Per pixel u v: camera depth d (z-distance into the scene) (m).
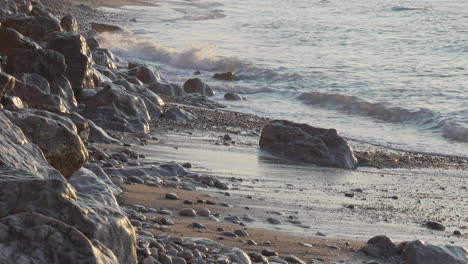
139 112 17.39
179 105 22.75
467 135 19.83
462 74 31.25
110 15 60.25
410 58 36.88
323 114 23.22
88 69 17.78
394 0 76.12
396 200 12.56
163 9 70.06
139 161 12.85
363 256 8.41
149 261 5.70
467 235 10.34
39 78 15.16
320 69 32.53
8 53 15.68
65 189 4.77
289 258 7.56
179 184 11.12
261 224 9.38
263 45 41.75
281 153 15.87
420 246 8.45
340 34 47.47
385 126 21.64
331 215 10.73
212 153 15.04
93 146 12.36
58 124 7.09
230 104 24.34
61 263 4.18
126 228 5.03
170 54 35.56
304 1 77.69
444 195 13.35
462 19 56.19
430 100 25.06
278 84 29.03
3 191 4.55
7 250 4.09
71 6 63.44
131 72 26.27
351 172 15.06
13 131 5.94
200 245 6.96
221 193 11.18
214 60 33.59
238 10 69.00
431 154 17.92
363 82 29.09
